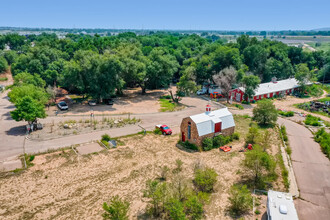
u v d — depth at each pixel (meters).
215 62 82.88
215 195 27.81
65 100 67.94
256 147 32.72
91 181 30.45
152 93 79.25
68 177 31.14
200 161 33.84
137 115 56.06
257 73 97.31
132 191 28.55
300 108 64.75
